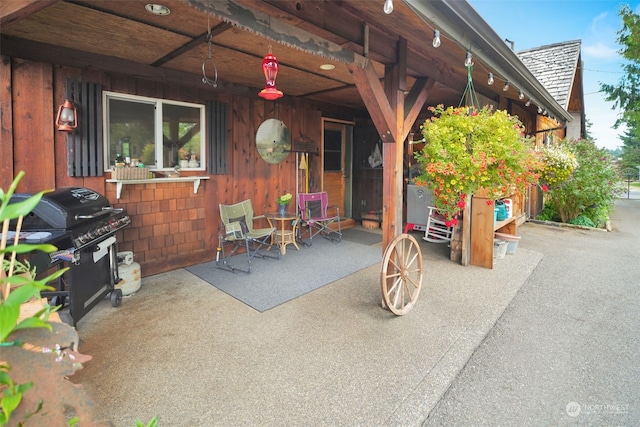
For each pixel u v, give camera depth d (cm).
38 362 92
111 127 359
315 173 600
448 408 193
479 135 274
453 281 387
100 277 292
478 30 262
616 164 777
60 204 240
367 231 655
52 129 315
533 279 406
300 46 213
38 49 299
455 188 271
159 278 389
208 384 207
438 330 274
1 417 85
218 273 407
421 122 633
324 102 602
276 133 526
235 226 412
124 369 221
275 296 340
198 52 327
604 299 348
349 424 176
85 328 274
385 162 311
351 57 248
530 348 256
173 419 179
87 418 99
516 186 289
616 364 236
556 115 638
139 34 283
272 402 192
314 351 243
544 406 195
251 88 474
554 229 711
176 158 416
